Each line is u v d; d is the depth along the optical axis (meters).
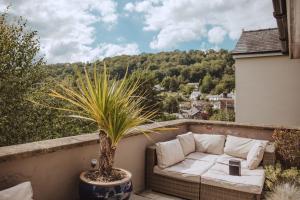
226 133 5.26
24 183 2.24
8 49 6.68
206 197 3.73
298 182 3.60
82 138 3.24
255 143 4.46
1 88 6.20
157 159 4.18
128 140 3.92
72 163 3.04
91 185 2.64
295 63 9.55
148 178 4.24
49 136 6.68
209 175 3.75
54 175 2.85
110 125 2.75
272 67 9.90
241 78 10.41
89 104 2.77
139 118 2.91
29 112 6.52
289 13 3.99
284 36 6.23
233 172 3.77
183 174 3.88
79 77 2.81
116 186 2.67
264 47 10.01
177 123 5.18
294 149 4.36
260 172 3.91
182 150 4.53
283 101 9.76
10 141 6.19
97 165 3.36
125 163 3.88
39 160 2.69
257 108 10.15
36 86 6.84
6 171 2.41
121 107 2.83
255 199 3.42
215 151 4.87
